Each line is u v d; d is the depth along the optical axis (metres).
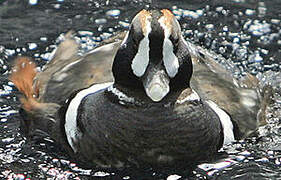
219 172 10.24
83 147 10.28
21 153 10.93
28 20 15.24
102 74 11.31
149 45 9.40
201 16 15.49
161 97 9.22
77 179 10.18
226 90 11.36
